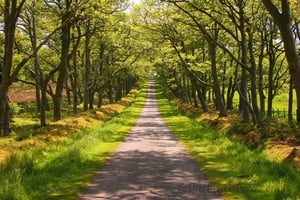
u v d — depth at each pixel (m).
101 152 18.95
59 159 15.42
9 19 18.53
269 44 36.72
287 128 24.02
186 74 54.16
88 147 19.69
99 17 28.72
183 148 20.73
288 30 12.31
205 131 27.88
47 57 44.44
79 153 16.70
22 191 9.85
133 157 17.56
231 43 42.59
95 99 82.00
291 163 16.22
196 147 21.06
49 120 40.25
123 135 27.28
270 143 20.36
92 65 60.19
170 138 25.84
